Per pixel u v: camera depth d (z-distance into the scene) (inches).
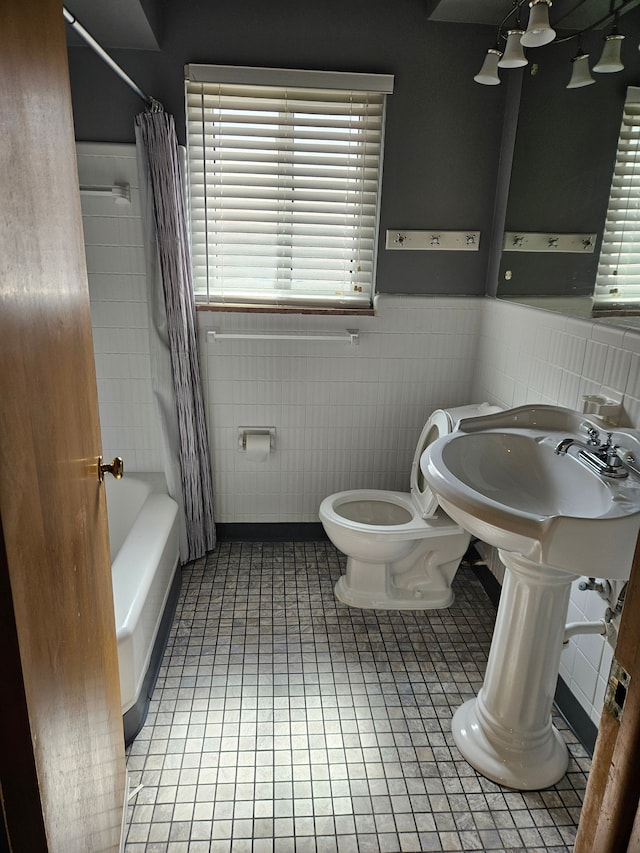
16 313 26.2
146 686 72.1
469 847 56.5
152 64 88.5
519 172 88.9
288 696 74.2
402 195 96.2
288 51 89.4
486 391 100.0
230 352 101.7
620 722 22.9
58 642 31.8
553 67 77.3
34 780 26.8
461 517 52.4
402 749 66.9
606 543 44.3
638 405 58.7
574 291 71.3
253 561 105.5
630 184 58.9
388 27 89.4
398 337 102.8
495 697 65.9
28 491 27.3
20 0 27.5
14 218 26.1
